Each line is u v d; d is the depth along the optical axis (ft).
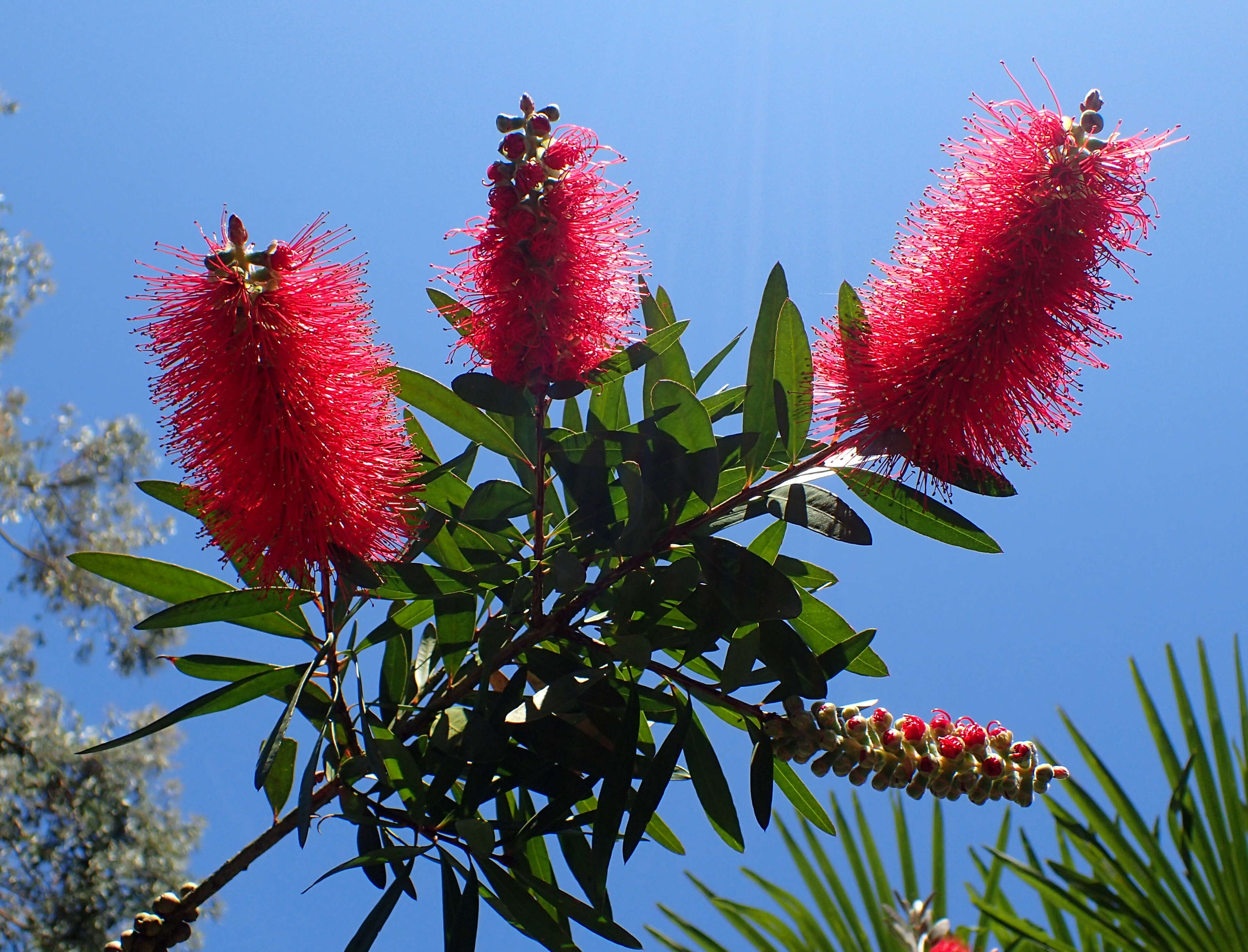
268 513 2.32
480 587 2.51
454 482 2.54
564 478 2.48
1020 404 2.46
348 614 2.41
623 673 2.53
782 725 2.40
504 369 2.42
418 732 2.50
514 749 2.48
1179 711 2.54
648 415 2.58
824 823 2.59
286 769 2.50
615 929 2.37
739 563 2.42
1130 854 2.44
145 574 2.49
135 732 2.39
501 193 2.36
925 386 2.44
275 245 2.32
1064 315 2.44
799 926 2.54
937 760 2.38
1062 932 2.47
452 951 2.39
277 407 2.31
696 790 2.48
